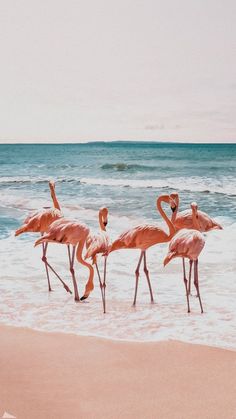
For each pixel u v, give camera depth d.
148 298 4.68
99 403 2.79
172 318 4.14
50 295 4.79
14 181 13.52
